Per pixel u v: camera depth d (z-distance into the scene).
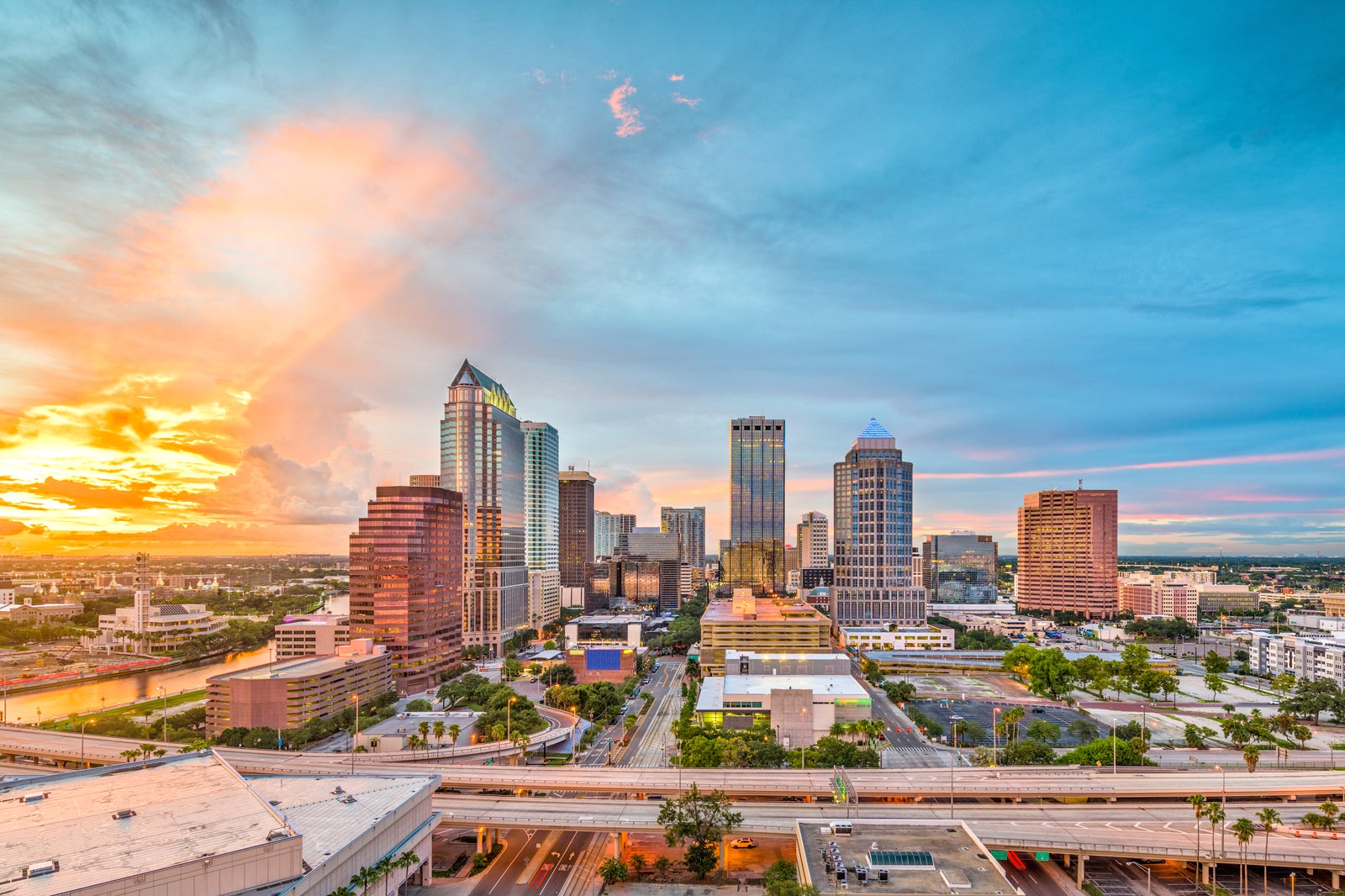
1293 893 167.12
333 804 173.75
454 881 180.50
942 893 138.62
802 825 171.12
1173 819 190.62
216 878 130.25
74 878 121.69
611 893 171.75
